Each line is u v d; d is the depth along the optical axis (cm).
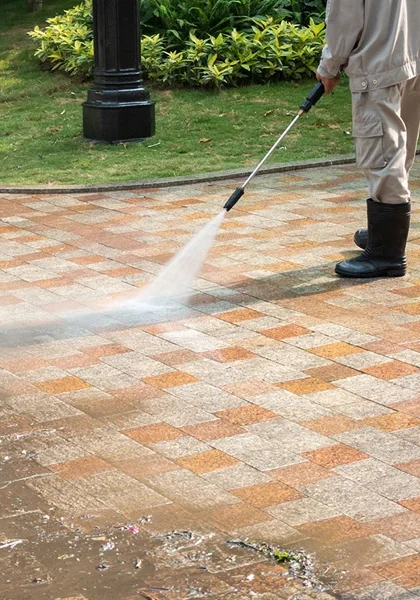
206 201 860
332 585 333
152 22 1437
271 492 393
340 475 405
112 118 1098
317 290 627
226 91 1305
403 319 575
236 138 1107
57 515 380
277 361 521
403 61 616
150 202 866
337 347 538
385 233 643
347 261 655
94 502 388
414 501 385
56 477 409
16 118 1236
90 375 510
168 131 1145
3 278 666
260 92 1296
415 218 786
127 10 1089
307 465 414
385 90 618
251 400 476
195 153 1050
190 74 1320
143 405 474
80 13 1499
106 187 910
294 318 581
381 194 635
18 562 349
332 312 589
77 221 811
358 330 560
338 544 357
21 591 332
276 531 366
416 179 916
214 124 1164
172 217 812
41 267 688
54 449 433
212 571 342
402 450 425
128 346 547
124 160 1030
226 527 369
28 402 480
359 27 613
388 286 634
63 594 330
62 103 1296
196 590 332
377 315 583
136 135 1112
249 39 1381
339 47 621
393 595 327
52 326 579
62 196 901
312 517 375
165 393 486
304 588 332
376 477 403
